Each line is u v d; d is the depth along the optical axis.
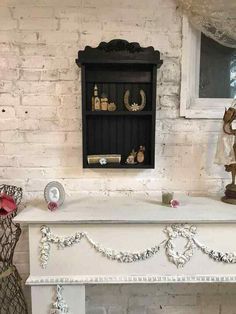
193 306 1.88
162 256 1.48
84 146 1.64
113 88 1.71
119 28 1.67
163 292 1.87
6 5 1.64
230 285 1.87
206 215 1.46
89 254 1.47
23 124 1.72
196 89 1.79
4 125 1.71
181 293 1.87
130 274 1.48
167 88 1.72
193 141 1.76
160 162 1.77
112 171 1.77
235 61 1.78
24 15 1.65
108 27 1.67
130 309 1.87
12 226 1.73
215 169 1.78
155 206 1.59
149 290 1.87
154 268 1.48
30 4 1.64
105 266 1.48
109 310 1.86
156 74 1.61
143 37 1.68
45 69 1.68
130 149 1.75
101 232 1.46
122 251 1.47
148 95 1.72
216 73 1.78
